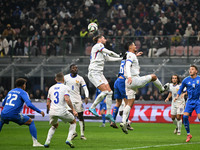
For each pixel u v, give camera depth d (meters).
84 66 28.73
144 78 12.86
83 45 29.38
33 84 31.30
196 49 28.30
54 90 11.35
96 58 13.45
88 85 28.81
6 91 28.77
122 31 33.88
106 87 13.55
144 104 25.00
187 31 33.38
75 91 14.48
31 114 25.95
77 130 18.78
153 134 16.73
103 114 21.09
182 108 16.83
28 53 29.81
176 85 17.30
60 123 24.12
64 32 33.66
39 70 28.86
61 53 29.58
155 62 28.30
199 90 13.16
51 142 13.06
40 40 29.78
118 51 28.78
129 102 13.05
